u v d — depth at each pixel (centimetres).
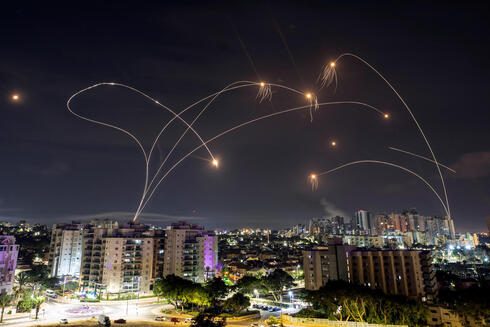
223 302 10162
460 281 13712
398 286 10119
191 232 15712
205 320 5744
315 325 8288
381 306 7662
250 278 13438
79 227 17238
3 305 9412
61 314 10388
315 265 11056
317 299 8100
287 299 14312
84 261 14300
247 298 10012
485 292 6844
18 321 9331
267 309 11781
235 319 9688
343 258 10688
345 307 8112
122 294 13275
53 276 15662
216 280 10388
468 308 6869
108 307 11600
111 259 13512
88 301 12500
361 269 10456
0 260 11206
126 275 13600
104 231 14588
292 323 8675
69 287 14262
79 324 8975
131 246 13988
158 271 14862
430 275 10156
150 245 14488
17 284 14175
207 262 15775
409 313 7331
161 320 9600
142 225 15925
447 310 8006
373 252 10544
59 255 16088
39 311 10650
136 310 11044
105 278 13288
